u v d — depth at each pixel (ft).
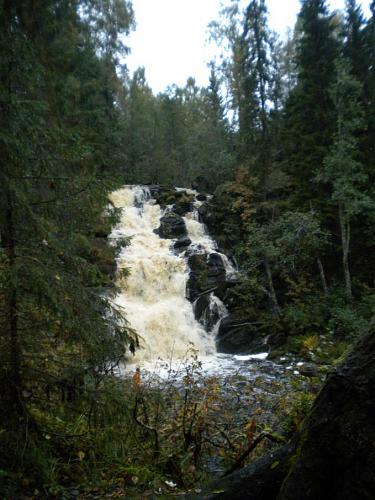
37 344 13.62
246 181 64.28
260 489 9.53
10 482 11.67
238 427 20.45
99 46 85.66
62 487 12.45
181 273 58.29
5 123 12.26
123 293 52.19
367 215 55.77
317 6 65.41
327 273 61.87
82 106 56.59
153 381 27.07
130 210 72.95
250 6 60.70
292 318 51.31
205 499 9.75
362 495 7.50
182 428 17.75
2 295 12.79
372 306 49.16
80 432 15.39
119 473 14.07
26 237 13.12
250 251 56.39
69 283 13.37
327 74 62.44
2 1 18.38
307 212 55.47
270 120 64.85
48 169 13.69
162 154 112.68
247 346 50.39
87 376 14.28
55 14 34.76
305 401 16.26
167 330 50.08
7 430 12.34
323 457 8.21
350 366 8.22
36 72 14.24
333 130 59.47
